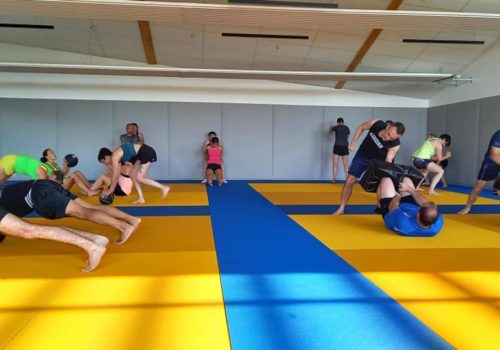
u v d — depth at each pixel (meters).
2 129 9.80
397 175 4.26
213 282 2.58
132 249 3.37
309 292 2.42
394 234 4.01
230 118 10.48
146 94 10.23
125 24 7.91
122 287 2.47
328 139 10.76
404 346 1.79
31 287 2.46
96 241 2.91
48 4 5.07
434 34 7.51
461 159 9.48
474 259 3.13
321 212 5.38
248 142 10.57
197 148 10.43
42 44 9.48
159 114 10.27
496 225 4.50
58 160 9.98
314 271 2.82
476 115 8.92
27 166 3.69
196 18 5.55
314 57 8.95
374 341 1.83
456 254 3.28
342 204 5.20
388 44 8.00
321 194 7.43
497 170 4.97
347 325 1.99
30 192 3.10
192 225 4.44
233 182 9.85
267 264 2.98
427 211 3.61
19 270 2.79
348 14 5.29
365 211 5.46
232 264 2.97
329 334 1.89
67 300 2.26
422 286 2.53
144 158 6.06
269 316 2.08
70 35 8.68
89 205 3.50
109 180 6.70
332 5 5.26
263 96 10.55
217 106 10.42
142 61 10.15
